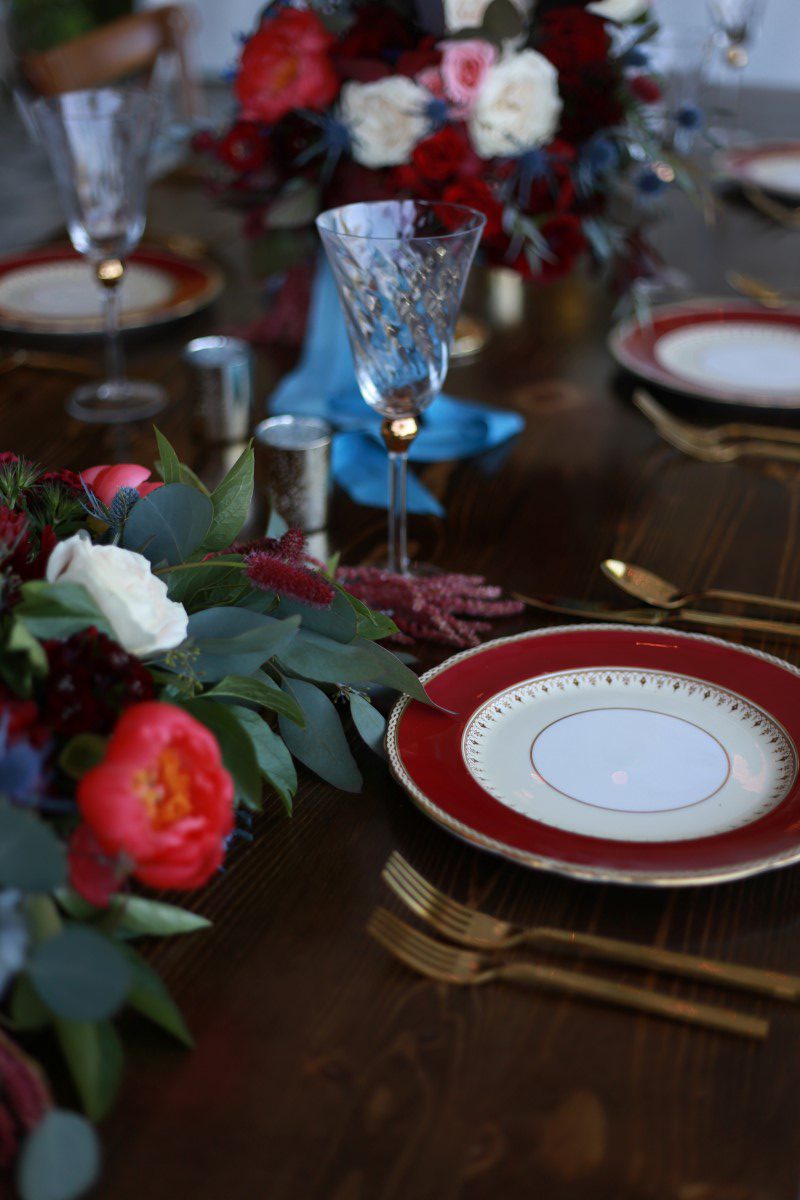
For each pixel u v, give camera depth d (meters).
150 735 0.47
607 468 1.09
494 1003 0.53
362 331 0.82
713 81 2.12
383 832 0.63
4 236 3.62
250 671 0.57
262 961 0.55
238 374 1.09
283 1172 0.46
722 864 0.56
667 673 0.72
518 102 1.11
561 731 0.68
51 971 0.44
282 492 0.95
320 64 1.13
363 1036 0.51
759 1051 0.51
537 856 0.56
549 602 0.86
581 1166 0.46
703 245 1.68
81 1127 0.44
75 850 0.48
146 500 0.60
